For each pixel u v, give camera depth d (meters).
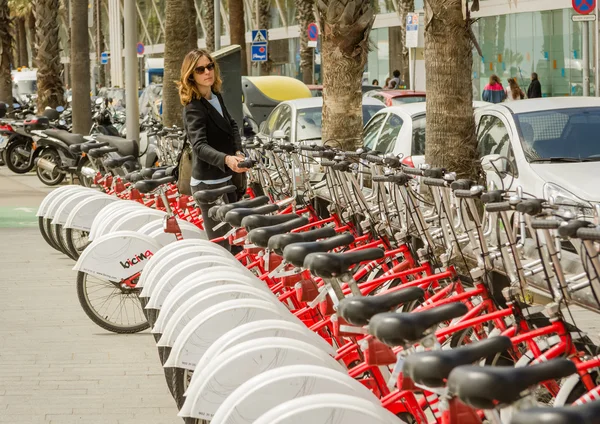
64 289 11.98
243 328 5.17
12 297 11.52
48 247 15.26
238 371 4.79
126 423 7.07
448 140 10.62
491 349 3.31
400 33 46.31
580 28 33.09
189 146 9.68
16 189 24.23
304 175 9.77
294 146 9.78
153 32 81.56
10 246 15.38
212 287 6.12
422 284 6.44
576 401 4.79
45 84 37.88
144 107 37.31
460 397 2.96
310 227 8.98
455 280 6.31
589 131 12.16
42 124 27.34
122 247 8.84
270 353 4.81
